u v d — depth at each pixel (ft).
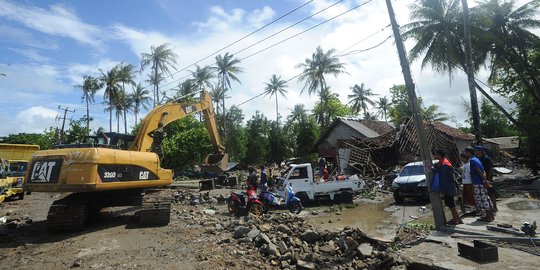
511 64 85.05
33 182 31.35
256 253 24.59
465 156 30.01
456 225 26.61
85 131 164.35
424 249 22.11
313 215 45.88
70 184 30.17
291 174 53.62
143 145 41.29
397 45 30.83
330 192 54.34
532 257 19.13
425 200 51.08
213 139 66.44
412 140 87.81
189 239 28.40
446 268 18.45
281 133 195.52
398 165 89.35
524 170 104.27
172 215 41.14
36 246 27.40
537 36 80.12
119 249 25.66
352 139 95.86
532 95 81.92
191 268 21.11
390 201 55.83
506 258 19.17
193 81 174.19
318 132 166.61
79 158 30.73
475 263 18.76
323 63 156.25
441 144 90.38
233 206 43.88
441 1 78.95
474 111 60.08
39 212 46.70
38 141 162.09
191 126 126.31
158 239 28.50
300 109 221.05
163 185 38.40
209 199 55.47
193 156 119.44
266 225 30.94
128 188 35.99
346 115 196.44
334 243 25.61
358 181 55.83
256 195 43.47
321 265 22.31
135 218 38.73
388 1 31.14
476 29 75.56
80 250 25.61
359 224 38.91
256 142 196.03
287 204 47.26
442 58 81.61
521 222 26.37
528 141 78.64
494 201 31.50
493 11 81.71
